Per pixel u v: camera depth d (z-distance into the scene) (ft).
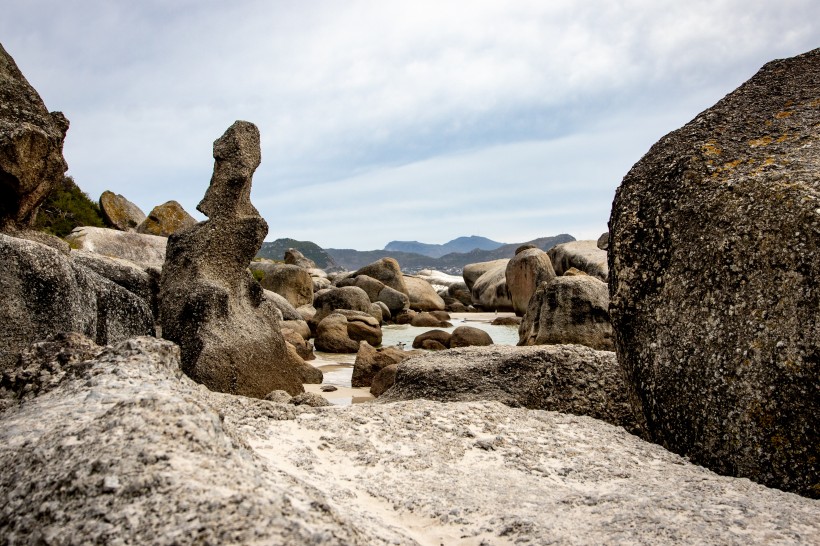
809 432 16.88
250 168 39.93
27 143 29.91
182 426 10.48
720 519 13.58
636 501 14.83
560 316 56.65
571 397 25.62
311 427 18.98
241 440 12.53
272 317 39.73
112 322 29.76
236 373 36.42
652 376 20.95
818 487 16.60
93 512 8.77
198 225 39.24
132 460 9.45
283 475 12.32
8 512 9.27
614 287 23.56
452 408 22.40
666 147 23.82
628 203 23.06
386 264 126.21
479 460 18.31
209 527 8.35
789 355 17.29
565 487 16.70
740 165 21.20
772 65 26.50
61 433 10.56
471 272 147.02
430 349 66.85
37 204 32.40
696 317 19.86
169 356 14.67
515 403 25.73
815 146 20.92
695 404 19.44
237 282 38.40
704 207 20.43
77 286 26.11
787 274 17.81
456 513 14.15
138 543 8.23
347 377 48.39
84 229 73.56
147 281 38.09
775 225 18.34
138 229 94.22
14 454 10.39
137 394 11.78
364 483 15.67
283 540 8.26
